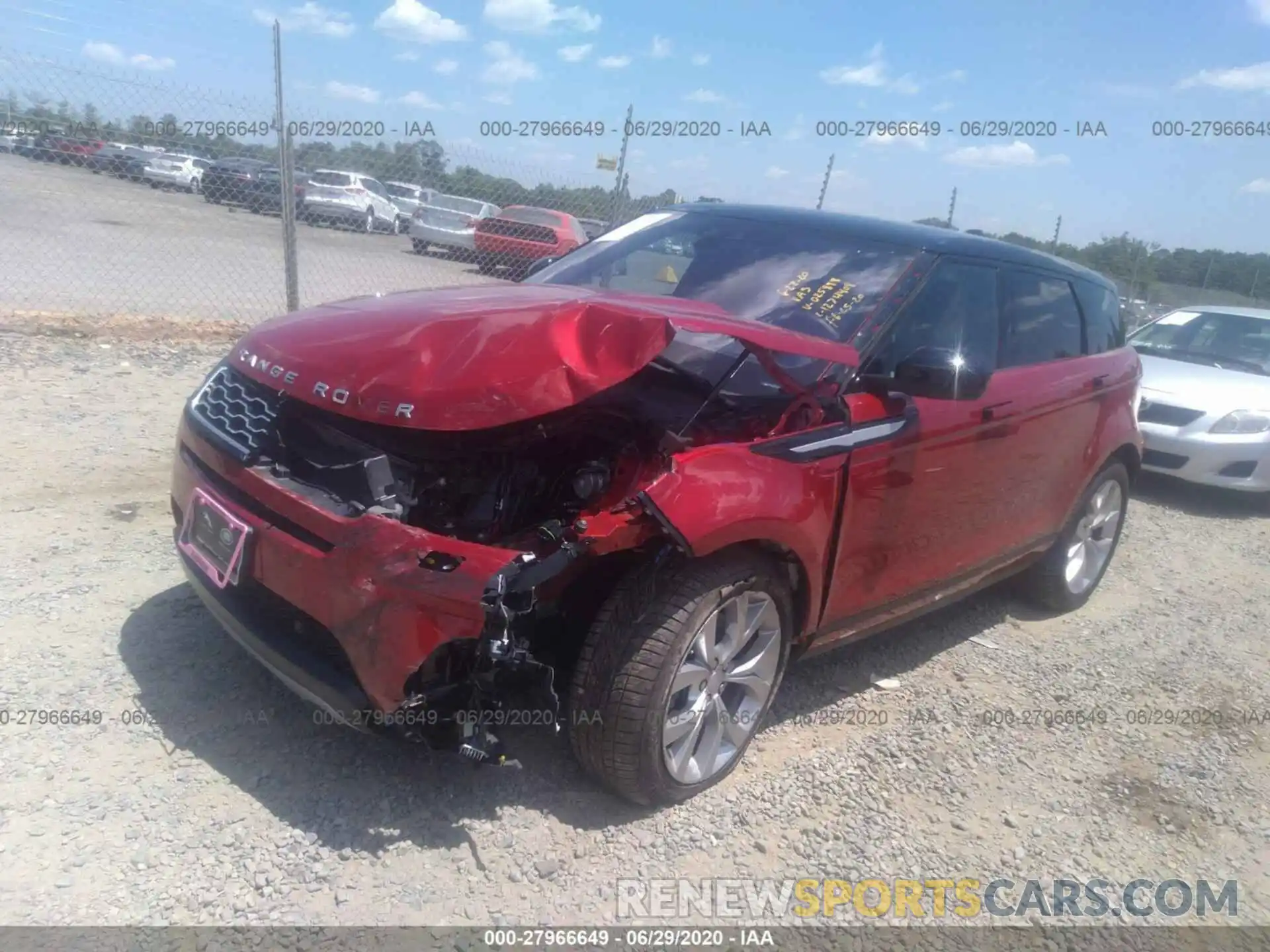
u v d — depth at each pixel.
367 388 2.85
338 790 3.03
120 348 7.71
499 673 2.79
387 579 2.61
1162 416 7.91
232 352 3.48
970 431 3.91
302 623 2.91
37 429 5.68
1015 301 4.46
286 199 8.66
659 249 4.38
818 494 3.23
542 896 2.75
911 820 3.36
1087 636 5.16
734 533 2.91
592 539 2.67
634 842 3.02
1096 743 4.05
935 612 5.11
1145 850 3.41
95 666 3.47
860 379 3.54
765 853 3.07
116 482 5.09
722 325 2.89
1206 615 5.69
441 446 2.90
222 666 3.57
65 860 2.62
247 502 3.00
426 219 13.34
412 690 2.66
